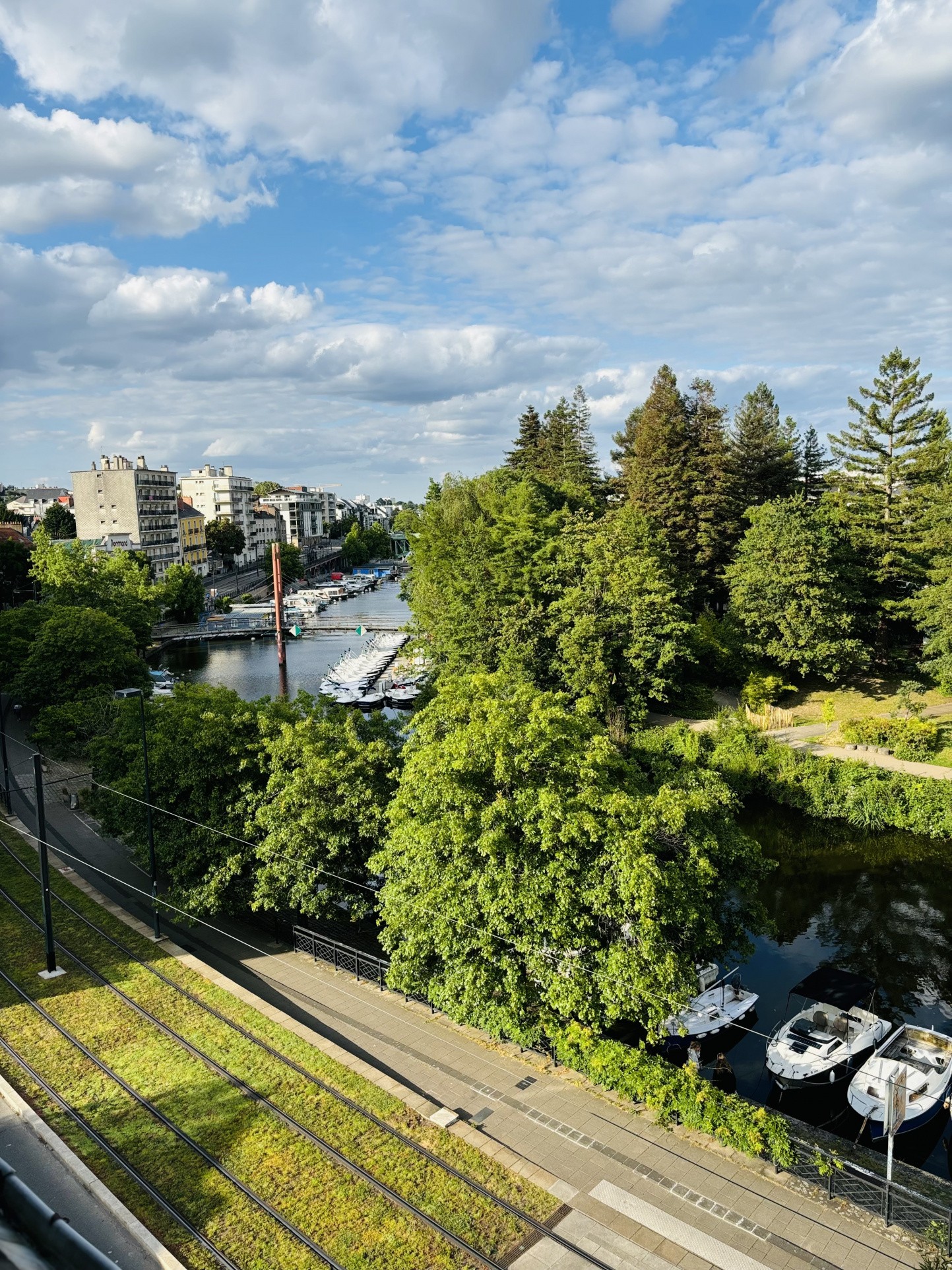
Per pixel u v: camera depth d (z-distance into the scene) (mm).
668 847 28328
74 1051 24859
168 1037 25656
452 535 82438
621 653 61094
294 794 32750
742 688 69812
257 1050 25016
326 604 173250
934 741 56031
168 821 36062
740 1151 21141
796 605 65438
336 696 88500
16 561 127125
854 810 50500
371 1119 21953
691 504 80750
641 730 60125
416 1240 18062
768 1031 31047
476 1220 18672
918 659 71562
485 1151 20875
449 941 25922
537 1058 25766
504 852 26219
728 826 29766
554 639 62844
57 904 35500
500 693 35094
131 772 38344
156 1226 18375
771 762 55031
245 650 125125
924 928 38969
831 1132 25875
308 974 31969
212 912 33188
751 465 84500
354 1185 19594
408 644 80750
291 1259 17547
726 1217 19016
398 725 39188
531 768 28516
